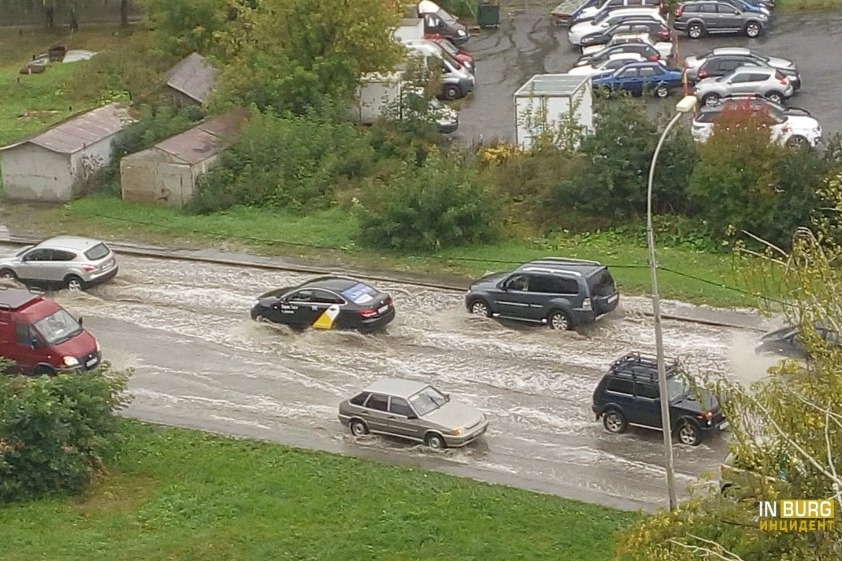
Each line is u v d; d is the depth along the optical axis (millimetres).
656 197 51375
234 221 54156
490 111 66125
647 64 67688
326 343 41938
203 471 33438
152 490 32406
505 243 50688
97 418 33531
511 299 42625
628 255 48719
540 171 53562
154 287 47562
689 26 77875
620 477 32719
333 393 38375
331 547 28922
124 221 54844
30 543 29250
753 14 77000
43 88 76438
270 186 56281
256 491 32125
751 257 36500
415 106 60188
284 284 47438
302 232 52500
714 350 39812
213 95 63406
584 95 58781
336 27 62375
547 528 29859
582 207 51906
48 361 38906
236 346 42000
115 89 73812
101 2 90312
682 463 33250
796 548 18250
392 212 50125
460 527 29922
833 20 79625
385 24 62875
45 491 32250
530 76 72562
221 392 38688
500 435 35406
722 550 17891
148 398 38344
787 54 73062
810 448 18656
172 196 56438
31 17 92438
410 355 40844
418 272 48000
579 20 81500
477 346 41250
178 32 73000
